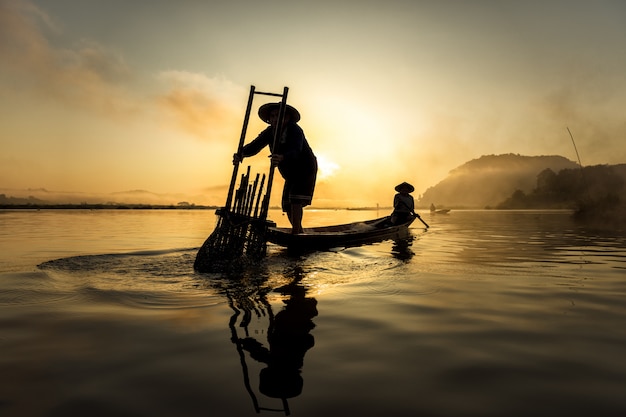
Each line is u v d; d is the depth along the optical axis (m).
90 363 1.66
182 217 18.44
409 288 3.16
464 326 2.23
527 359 1.76
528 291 3.10
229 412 1.29
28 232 8.51
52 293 2.77
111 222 12.96
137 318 2.27
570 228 11.63
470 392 1.45
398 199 10.75
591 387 1.49
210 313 2.40
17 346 1.83
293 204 5.84
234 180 4.78
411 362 1.72
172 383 1.49
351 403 1.36
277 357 1.75
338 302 2.70
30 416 1.24
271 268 3.95
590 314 2.48
